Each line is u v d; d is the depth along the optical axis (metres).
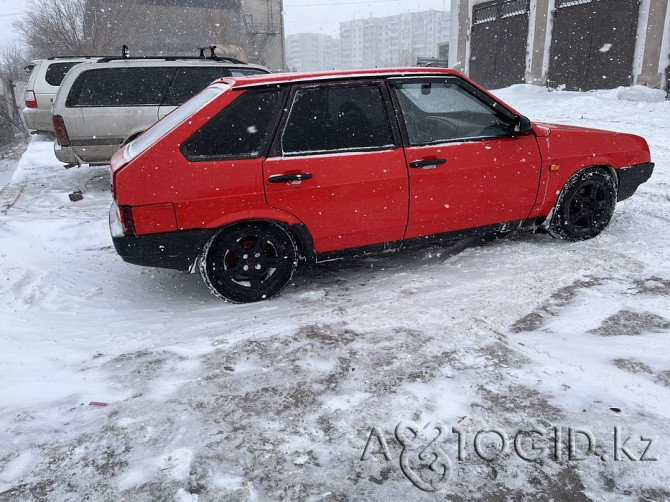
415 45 139.38
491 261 4.29
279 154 3.56
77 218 6.11
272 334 3.12
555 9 19.72
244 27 42.28
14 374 2.80
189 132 3.44
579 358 2.73
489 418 2.29
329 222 3.72
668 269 3.90
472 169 3.99
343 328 3.18
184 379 2.69
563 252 4.38
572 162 4.37
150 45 39.12
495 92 21.45
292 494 1.90
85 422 2.35
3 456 2.13
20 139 28.38
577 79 19.25
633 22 16.86
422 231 4.04
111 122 7.27
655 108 13.48
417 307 3.44
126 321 3.54
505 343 2.92
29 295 3.87
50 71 11.00
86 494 1.92
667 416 2.26
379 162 3.74
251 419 2.33
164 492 1.92
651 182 6.74
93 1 37.25
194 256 3.57
